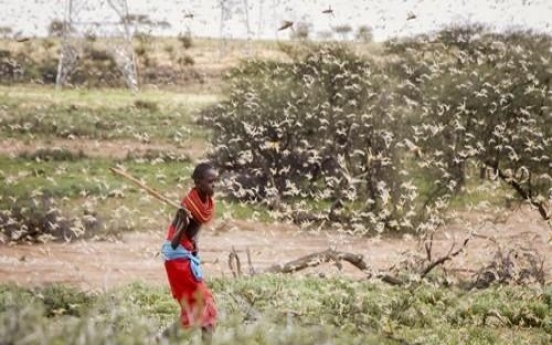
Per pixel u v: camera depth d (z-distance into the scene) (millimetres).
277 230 58125
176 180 72812
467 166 64500
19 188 64625
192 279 19078
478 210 59062
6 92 112000
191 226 19297
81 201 63188
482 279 37000
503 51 69250
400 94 70500
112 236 53938
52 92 122562
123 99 121750
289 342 16594
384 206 59438
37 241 52031
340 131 61969
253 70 78438
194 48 168000
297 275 35656
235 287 28828
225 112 68250
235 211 61375
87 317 16281
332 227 58969
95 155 83562
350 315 25766
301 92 66500
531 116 61375
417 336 24844
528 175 55000
